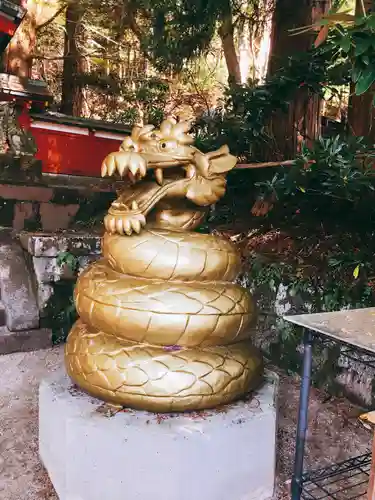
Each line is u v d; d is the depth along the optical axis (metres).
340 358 2.97
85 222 5.06
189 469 1.71
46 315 3.80
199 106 9.23
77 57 9.73
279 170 3.40
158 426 1.73
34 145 4.95
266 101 3.77
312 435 2.51
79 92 10.19
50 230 4.72
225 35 5.82
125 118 10.09
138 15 7.96
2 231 4.36
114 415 1.80
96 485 1.75
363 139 3.21
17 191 4.61
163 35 5.38
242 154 4.13
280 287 3.46
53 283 3.83
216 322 1.83
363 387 2.81
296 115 4.23
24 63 8.09
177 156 1.91
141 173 1.79
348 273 3.13
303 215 3.96
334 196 3.08
